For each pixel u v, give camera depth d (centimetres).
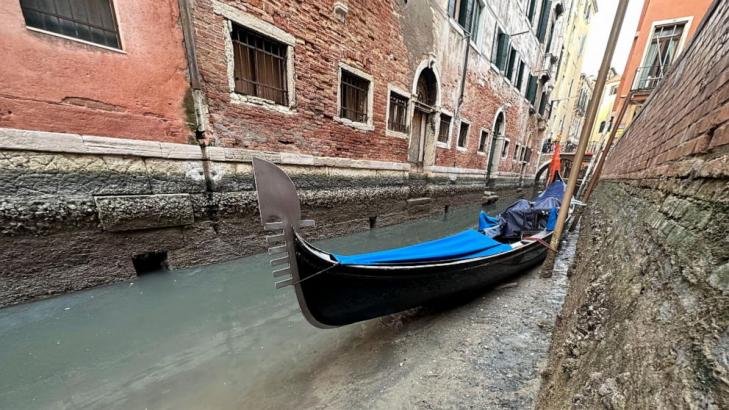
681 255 100
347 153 630
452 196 1105
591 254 298
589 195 824
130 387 242
